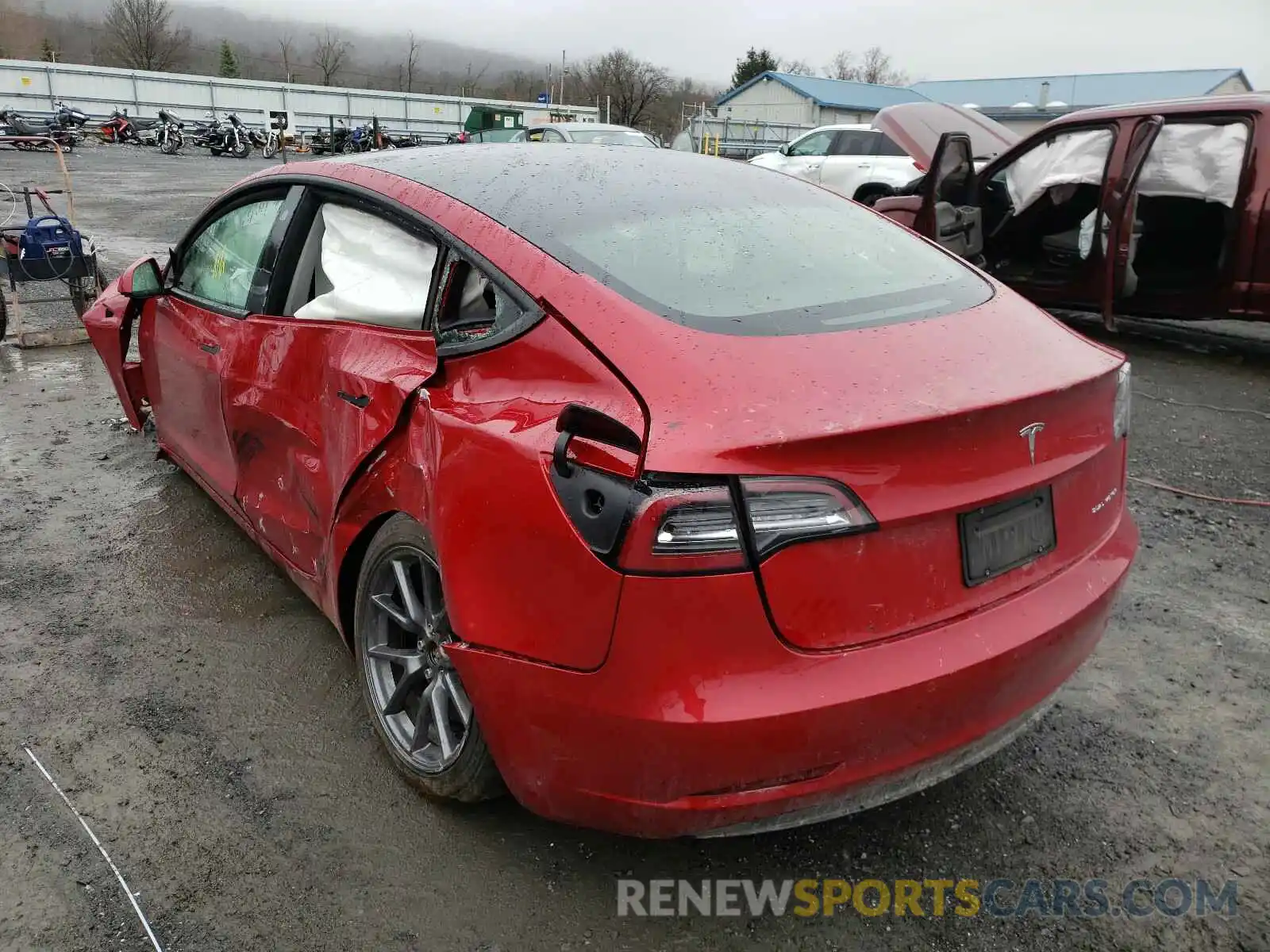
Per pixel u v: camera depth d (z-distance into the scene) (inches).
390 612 99.3
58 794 99.6
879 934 84.3
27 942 82.1
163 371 158.9
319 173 121.3
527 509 75.4
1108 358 91.3
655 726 69.8
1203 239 296.2
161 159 1121.4
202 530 161.6
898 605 73.4
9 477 183.6
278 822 96.1
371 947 82.2
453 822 96.2
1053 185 300.8
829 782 73.3
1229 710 114.9
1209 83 1793.8
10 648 126.0
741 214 105.6
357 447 98.6
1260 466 194.7
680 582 68.4
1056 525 83.8
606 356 77.9
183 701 115.5
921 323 88.6
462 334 92.4
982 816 98.0
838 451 69.8
